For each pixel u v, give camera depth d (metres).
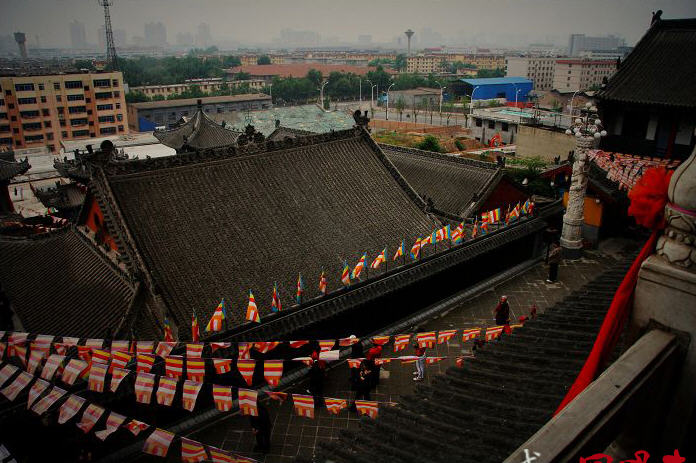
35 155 106.69
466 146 98.38
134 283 22.14
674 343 5.56
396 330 28.42
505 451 7.55
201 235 24.94
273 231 26.77
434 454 8.16
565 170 54.81
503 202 38.94
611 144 44.66
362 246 28.17
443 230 27.88
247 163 28.59
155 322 21.12
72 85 132.00
